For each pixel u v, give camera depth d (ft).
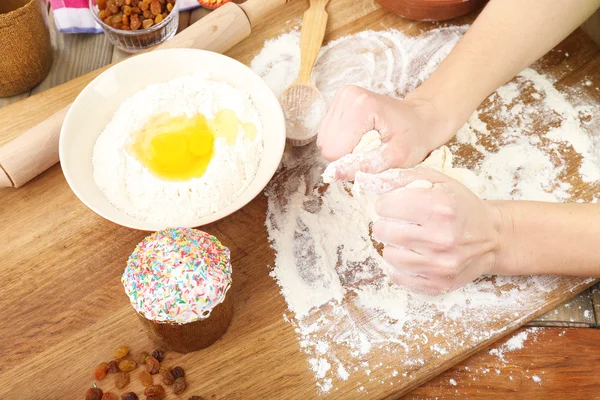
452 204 2.15
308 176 2.60
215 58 2.62
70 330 2.35
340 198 2.56
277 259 2.46
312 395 2.27
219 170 2.46
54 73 2.87
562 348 2.37
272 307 2.39
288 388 2.28
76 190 2.34
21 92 2.83
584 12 2.63
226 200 2.46
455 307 2.39
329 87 2.79
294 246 2.48
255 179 2.48
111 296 2.39
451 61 2.60
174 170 2.52
